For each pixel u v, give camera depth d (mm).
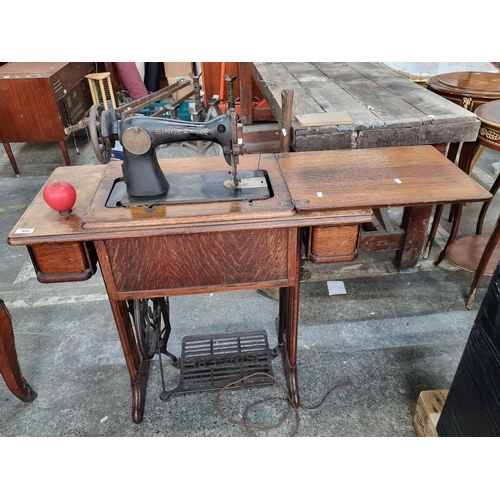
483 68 3264
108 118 1396
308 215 1386
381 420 1815
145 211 1399
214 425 1813
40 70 3596
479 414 1324
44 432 1798
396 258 2598
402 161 1692
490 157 4117
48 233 1337
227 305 2457
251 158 1748
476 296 2475
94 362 2117
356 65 3240
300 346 2174
